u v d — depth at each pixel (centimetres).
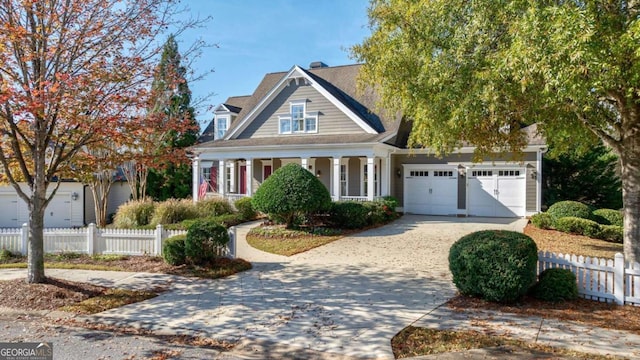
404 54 860
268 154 2023
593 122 878
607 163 2078
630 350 498
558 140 1041
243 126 2284
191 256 980
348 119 2034
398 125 2006
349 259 1089
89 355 509
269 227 1554
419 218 1900
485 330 567
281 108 2203
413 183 2098
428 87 805
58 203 2234
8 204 2136
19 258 1146
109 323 630
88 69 773
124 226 1600
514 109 787
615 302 680
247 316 650
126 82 795
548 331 561
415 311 657
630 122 784
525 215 1861
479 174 1961
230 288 819
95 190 1852
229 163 2522
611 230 1256
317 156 1914
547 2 616
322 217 1596
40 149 793
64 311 684
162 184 2705
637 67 567
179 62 938
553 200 2058
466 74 737
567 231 1388
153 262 1047
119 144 865
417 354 498
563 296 687
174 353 514
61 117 767
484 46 723
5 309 692
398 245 1273
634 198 812
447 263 1026
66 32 755
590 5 575
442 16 771
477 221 1778
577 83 551
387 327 588
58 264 1038
